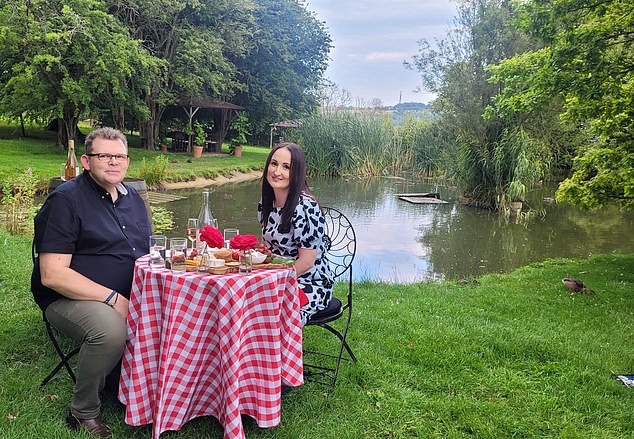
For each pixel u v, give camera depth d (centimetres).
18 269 480
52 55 1507
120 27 1697
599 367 357
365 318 435
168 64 1933
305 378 315
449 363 349
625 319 480
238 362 236
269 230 304
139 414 243
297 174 293
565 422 283
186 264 246
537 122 1520
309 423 267
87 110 1623
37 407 262
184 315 237
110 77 1606
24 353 324
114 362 245
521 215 1389
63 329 251
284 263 264
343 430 262
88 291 249
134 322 249
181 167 1781
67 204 254
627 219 1373
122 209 276
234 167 1942
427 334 400
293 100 2692
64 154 1686
